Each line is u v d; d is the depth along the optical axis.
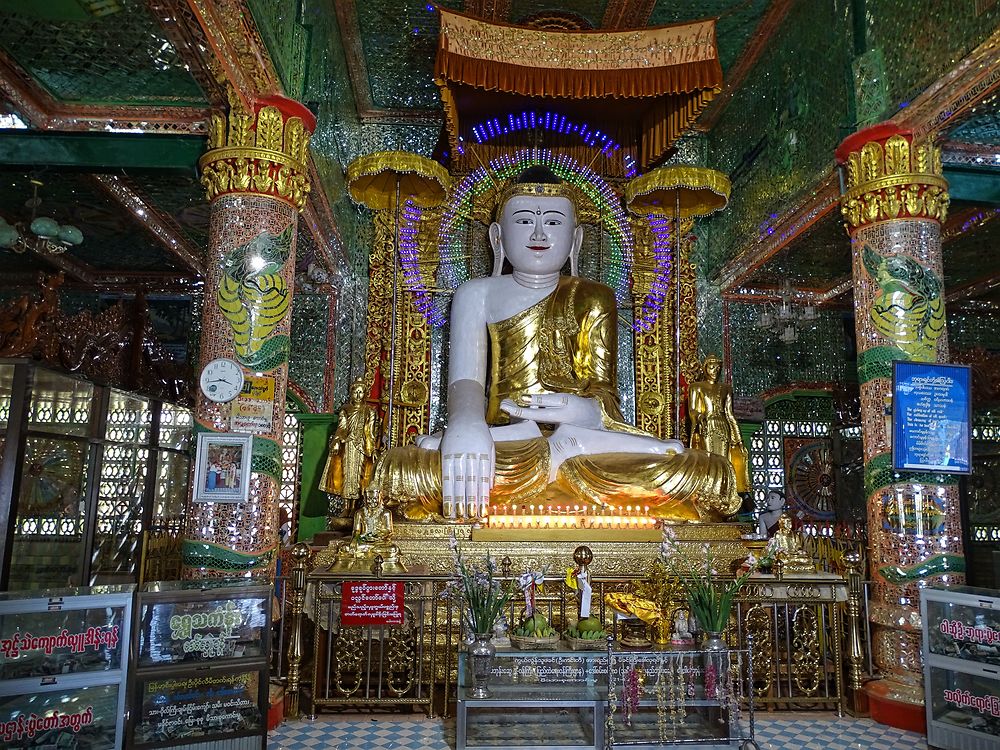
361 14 8.61
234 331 5.44
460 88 8.86
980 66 5.26
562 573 5.96
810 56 7.71
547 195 8.76
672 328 9.78
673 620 4.84
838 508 10.31
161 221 7.88
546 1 8.55
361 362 9.60
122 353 7.50
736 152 9.73
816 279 9.68
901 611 5.54
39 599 3.60
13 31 5.05
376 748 4.64
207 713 4.00
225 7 4.80
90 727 3.71
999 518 9.29
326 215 7.93
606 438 7.51
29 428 6.04
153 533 8.00
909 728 5.13
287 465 9.63
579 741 4.35
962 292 9.71
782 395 10.32
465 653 4.45
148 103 5.86
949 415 5.73
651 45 8.16
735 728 4.32
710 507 7.18
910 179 5.96
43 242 7.56
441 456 7.11
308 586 5.52
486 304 8.75
